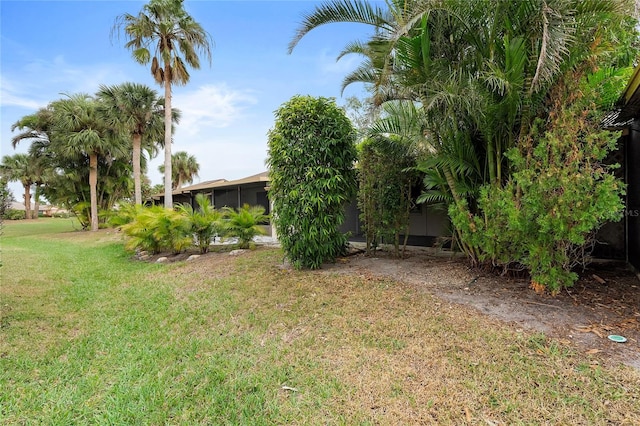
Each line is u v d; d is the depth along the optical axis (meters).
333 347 3.27
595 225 3.67
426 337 3.32
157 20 14.69
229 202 17.16
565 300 3.95
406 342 3.25
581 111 3.73
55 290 5.89
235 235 9.05
